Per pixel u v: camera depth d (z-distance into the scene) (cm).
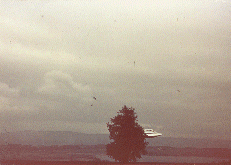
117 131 7925
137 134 7888
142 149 7894
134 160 7900
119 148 7731
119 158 7769
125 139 7744
